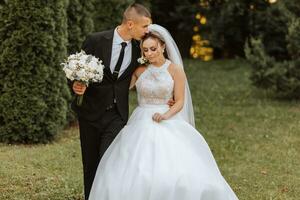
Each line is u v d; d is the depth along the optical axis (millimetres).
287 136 10547
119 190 5043
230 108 13266
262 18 19812
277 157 9125
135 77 5824
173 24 24094
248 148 9719
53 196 6707
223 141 10180
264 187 7441
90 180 5965
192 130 5508
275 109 12977
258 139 10352
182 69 5695
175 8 22500
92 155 5910
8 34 8938
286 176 8016
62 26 9273
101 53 5656
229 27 21516
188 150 5316
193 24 22672
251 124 11578
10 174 7504
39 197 6656
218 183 5207
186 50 24125
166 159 5172
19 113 9125
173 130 5453
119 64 5668
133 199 4957
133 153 5270
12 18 8875
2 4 8953
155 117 5508
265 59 13820
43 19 8906
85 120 5797
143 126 5469
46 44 9000
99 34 5723
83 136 5867
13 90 9078
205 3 21922
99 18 14086
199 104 13812
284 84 13672
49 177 7453
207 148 5496
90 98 5754
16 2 8820
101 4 14070
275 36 19703
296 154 9312
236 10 20719
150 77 5625
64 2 9398
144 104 5688
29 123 9156
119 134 5586
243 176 7992
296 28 13391
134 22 5559
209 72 19438
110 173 5211
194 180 5062
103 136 5770
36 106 9141
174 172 5066
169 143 5309
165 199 4961
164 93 5605
